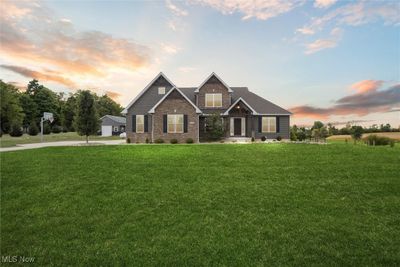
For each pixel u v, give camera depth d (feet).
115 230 16.69
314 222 17.52
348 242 14.67
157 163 36.83
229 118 86.17
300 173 30.71
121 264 12.67
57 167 34.17
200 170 32.50
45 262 12.96
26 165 35.47
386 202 21.15
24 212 19.88
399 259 12.78
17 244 14.96
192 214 19.20
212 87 88.33
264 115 85.05
